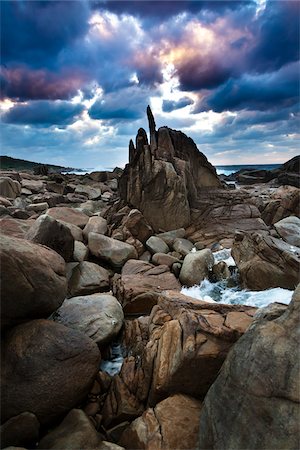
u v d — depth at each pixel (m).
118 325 6.75
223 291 9.38
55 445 4.08
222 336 4.80
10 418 4.29
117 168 47.72
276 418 3.24
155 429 4.21
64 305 6.88
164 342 5.15
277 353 3.65
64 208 14.47
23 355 4.70
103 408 5.02
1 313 4.85
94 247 10.91
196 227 14.52
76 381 4.88
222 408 3.76
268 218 17.08
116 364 6.19
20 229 11.30
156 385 4.73
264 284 9.02
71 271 9.30
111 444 4.12
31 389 4.52
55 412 4.59
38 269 5.46
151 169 14.08
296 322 3.87
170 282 9.55
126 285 8.70
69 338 5.18
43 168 43.19
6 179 23.11
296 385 3.33
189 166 16.23
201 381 4.68
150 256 11.84
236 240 10.94
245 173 44.00
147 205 14.23
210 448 3.61
